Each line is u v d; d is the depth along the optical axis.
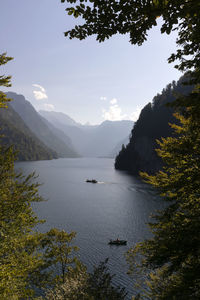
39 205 68.69
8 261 10.26
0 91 9.59
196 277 6.58
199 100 5.27
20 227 10.88
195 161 8.33
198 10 4.21
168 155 9.32
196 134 8.01
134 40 4.81
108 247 38.34
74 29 4.62
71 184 114.94
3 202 10.34
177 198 9.00
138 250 10.59
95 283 12.26
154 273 12.52
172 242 7.44
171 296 6.76
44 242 23.06
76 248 24.72
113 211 62.19
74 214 58.97
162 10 4.26
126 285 26.45
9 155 10.93
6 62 9.37
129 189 99.44
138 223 51.50
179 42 5.39
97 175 158.88
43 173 161.12
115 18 4.40
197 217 7.86
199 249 7.11
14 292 9.90
